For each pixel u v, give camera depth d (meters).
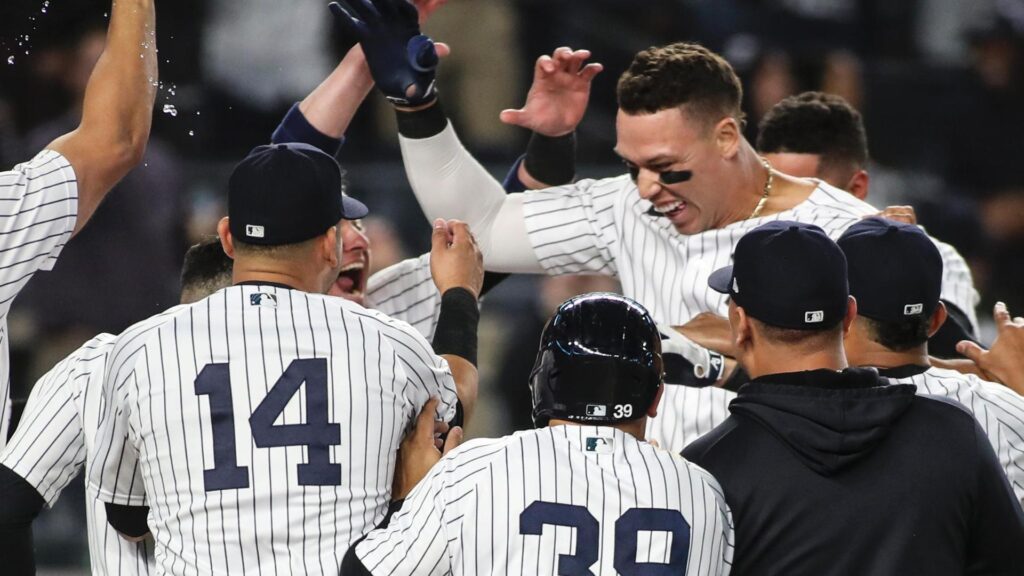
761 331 12.92
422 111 16.38
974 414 13.97
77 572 28.30
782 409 12.56
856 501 12.38
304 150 13.12
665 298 16.50
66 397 13.57
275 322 12.63
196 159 35.28
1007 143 37.53
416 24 15.93
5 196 12.91
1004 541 12.84
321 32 36.88
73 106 31.58
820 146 20.09
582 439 12.16
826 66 34.16
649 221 16.69
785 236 12.85
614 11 39.16
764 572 12.48
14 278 13.02
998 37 37.78
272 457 12.27
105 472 12.93
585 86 17.33
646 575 11.77
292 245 12.91
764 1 40.16
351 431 12.49
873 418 12.46
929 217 35.59
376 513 12.58
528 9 38.41
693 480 12.22
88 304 29.45
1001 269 35.19
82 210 13.41
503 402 31.09
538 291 33.31
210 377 12.42
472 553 11.87
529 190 17.75
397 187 33.72
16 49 31.20
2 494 13.24
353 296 16.66
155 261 29.88
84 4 31.56
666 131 15.46
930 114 37.72
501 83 37.91
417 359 13.20
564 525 11.80
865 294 14.20
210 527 12.19
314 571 12.15
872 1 40.44
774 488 12.45
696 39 39.28
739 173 15.98
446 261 15.47
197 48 36.22
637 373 12.23
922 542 12.37
